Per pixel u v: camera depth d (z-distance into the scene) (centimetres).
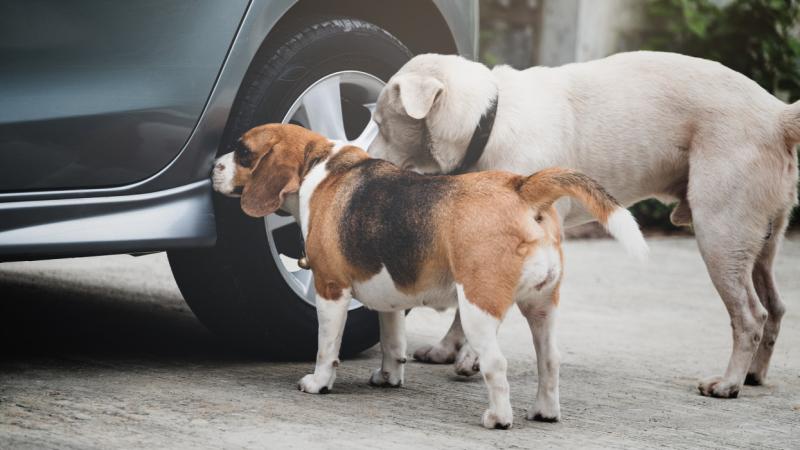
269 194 452
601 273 899
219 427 382
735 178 495
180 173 461
